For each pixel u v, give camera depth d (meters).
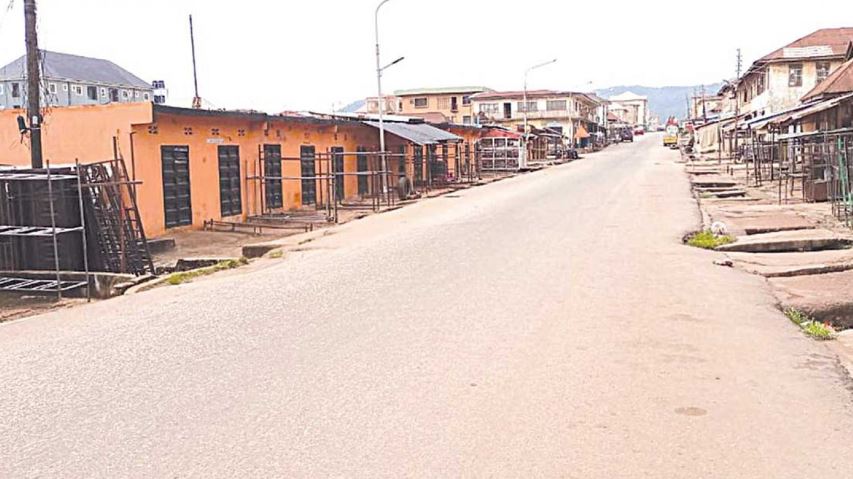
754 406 5.49
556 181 35.56
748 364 6.55
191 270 14.25
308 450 4.80
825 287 9.89
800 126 33.75
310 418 5.36
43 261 14.43
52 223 13.27
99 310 9.88
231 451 4.83
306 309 9.03
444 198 28.81
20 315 11.91
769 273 11.08
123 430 5.26
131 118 18.61
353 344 7.32
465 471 4.45
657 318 8.29
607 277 10.80
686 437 4.93
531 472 4.43
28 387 6.36
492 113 91.25
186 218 20.69
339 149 29.80
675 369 6.40
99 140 18.95
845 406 5.47
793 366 6.48
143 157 19.00
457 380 6.14
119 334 8.23
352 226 19.81
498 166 49.56
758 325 7.97
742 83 61.41
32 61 15.72
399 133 31.81
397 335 7.64
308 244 16.16
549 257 12.66
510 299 9.33
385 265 12.28
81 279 13.79
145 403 5.80
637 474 4.39
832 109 28.34
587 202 23.64
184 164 20.59
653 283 10.35
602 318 8.29
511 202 24.53
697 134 76.50
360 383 6.11
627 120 173.75
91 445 5.02
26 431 5.32
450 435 4.99
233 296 10.20
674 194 26.17
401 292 9.91
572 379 6.14
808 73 48.81
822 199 22.20
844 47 48.69
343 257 13.59
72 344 7.88
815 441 4.84
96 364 6.98
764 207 21.28
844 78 28.81
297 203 26.52
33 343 8.05
